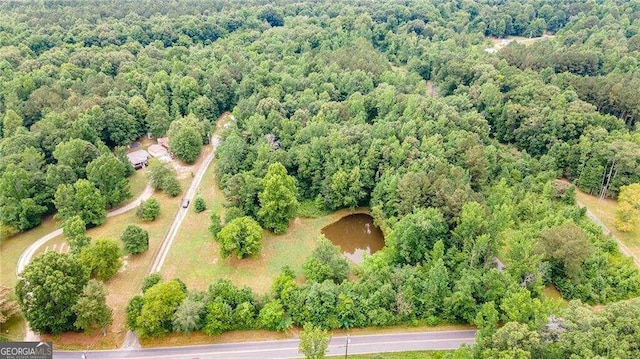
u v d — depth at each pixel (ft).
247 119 505.25
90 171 395.75
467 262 320.70
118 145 495.41
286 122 469.57
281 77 580.30
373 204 415.85
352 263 372.17
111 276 322.34
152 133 515.91
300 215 421.18
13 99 488.85
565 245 312.71
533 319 266.36
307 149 431.02
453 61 611.88
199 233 381.81
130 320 273.75
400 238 338.75
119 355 270.87
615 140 426.10
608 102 514.68
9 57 559.79
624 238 386.52
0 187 364.99
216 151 484.33
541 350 236.02
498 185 399.65
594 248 326.44
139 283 323.98
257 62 637.30
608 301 315.37
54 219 395.14
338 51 647.56
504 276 296.10
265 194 381.19
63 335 280.10
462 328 298.56
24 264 342.23
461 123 469.16
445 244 351.25
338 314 293.23
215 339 283.59
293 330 292.40
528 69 588.09
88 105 480.23
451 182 370.53
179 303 278.46
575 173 453.58
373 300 297.33
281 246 379.76
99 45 652.48
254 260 359.05
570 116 466.70
